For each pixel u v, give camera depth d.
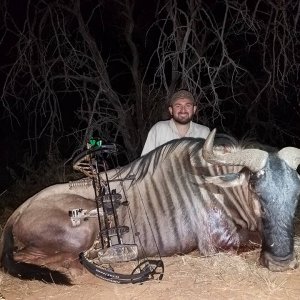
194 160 1.92
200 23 3.67
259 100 3.63
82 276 1.81
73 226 1.82
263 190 1.67
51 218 1.84
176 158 1.95
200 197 1.88
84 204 1.86
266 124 3.59
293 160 1.70
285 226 1.66
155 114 3.57
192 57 3.46
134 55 3.65
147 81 4.01
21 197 3.36
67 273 1.81
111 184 1.93
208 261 1.83
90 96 4.02
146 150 2.30
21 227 1.88
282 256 1.67
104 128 3.79
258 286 1.64
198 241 1.88
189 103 2.25
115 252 1.62
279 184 1.66
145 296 1.60
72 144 4.00
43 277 1.74
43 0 3.22
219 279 1.72
